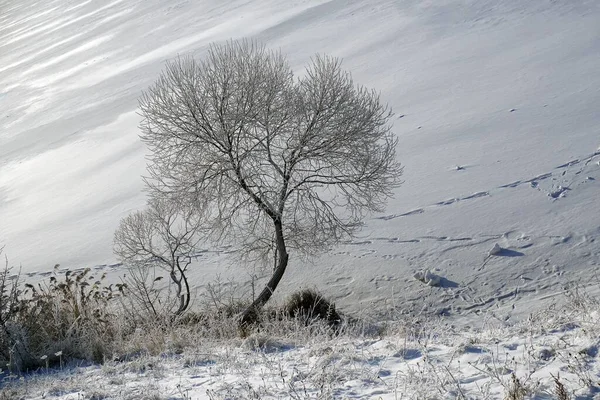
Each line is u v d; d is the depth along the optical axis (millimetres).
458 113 25516
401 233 17078
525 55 30953
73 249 20859
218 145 12969
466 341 5621
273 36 48000
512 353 4781
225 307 13070
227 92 12492
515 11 39125
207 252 18250
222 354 6566
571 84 25422
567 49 30172
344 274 15531
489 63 31203
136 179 26719
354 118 12922
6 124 46000
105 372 6402
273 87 12773
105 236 21344
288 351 6543
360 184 13625
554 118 22344
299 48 42531
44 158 34531
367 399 4156
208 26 61812
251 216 13570
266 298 12852
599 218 15133
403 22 42531
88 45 71875
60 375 6715
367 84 32344
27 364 7590
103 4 110938
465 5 42844
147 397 4902
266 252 14422
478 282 13742
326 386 4480
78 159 32594
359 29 43781
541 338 5297
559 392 3463
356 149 13047
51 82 57438
